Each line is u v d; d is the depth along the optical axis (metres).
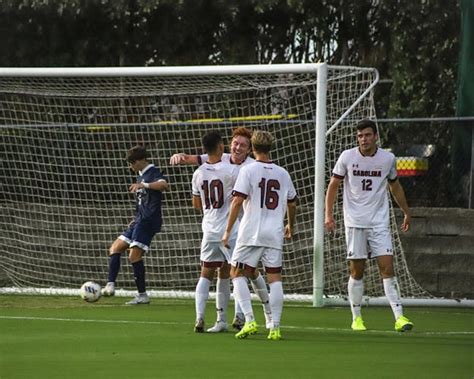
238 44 70.06
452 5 64.75
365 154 38.53
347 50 69.31
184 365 29.66
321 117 46.84
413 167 56.78
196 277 54.47
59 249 56.72
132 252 48.38
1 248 57.03
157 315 43.66
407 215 39.62
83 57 71.06
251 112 57.22
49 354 31.92
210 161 37.88
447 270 52.28
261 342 34.88
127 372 28.34
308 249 51.97
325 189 49.75
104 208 56.56
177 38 70.69
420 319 43.59
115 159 57.31
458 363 30.33
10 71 50.56
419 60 65.31
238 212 35.12
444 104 64.75
